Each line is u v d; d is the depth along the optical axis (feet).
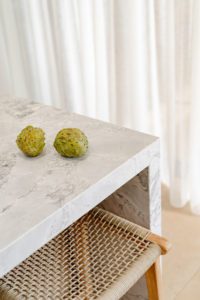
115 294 4.18
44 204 3.99
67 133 4.41
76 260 4.57
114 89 8.14
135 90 7.86
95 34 8.02
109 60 7.94
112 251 4.58
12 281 4.32
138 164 4.58
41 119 5.21
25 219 3.85
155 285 4.82
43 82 9.52
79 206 4.10
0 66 9.86
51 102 9.66
